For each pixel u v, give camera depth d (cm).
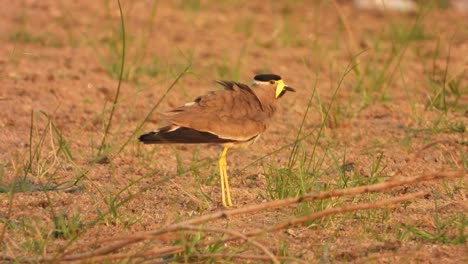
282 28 2500
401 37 2322
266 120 1144
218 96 1119
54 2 2684
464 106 1670
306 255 927
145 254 867
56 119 1548
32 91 1717
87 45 2189
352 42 2131
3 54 2016
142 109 1647
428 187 1177
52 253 931
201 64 2045
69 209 1070
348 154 1366
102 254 881
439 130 1495
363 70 1964
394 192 1162
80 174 1220
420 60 2072
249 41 2328
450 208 1087
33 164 1264
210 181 1211
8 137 1413
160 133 1068
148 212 1074
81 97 1705
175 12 2692
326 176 1238
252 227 1012
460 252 936
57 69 1923
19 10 2545
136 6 2708
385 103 1712
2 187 1147
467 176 1215
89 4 2697
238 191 1165
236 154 1366
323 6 2856
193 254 889
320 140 1452
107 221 1025
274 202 897
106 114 1599
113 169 1235
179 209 1088
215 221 1039
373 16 2725
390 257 916
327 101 1708
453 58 2167
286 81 1905
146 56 2097
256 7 2858
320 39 2375
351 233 1000
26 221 1020
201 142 1077
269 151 1388
